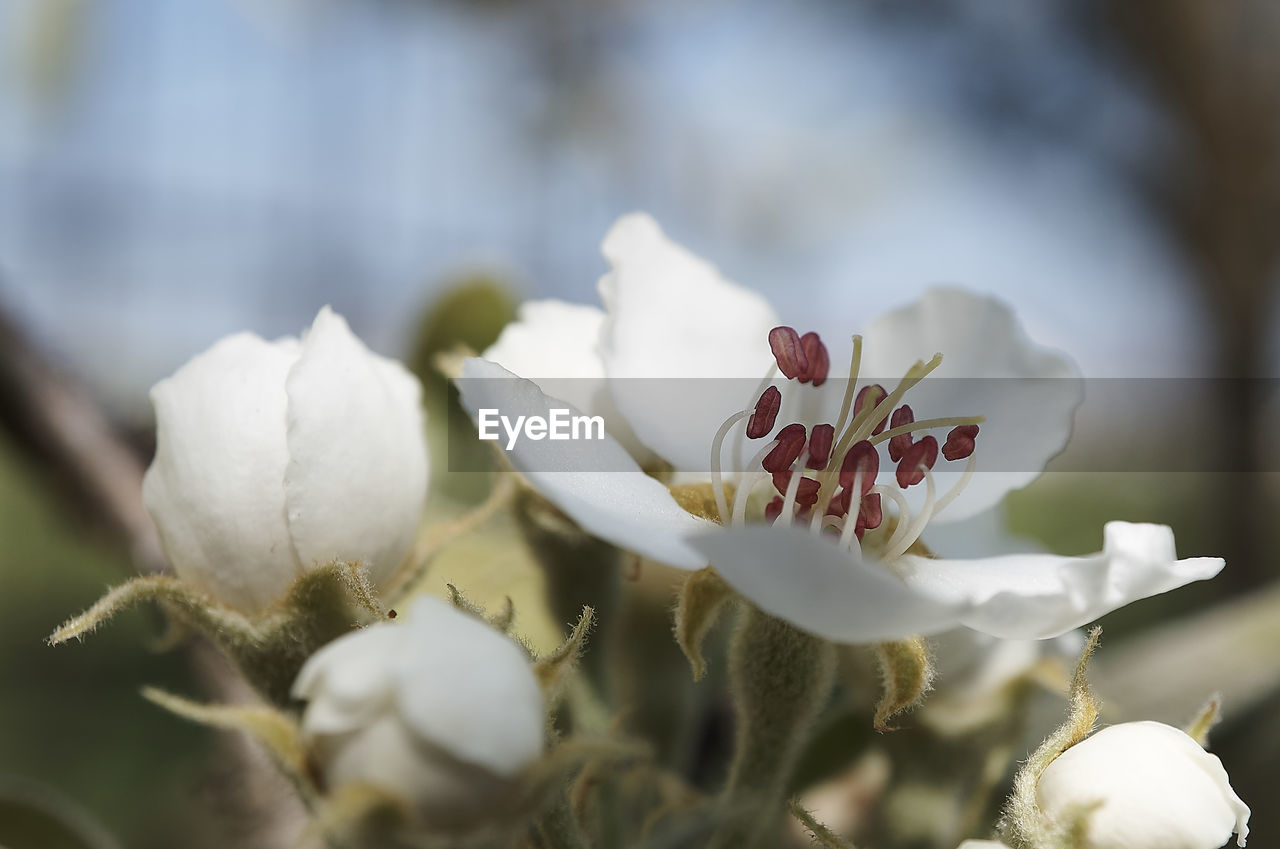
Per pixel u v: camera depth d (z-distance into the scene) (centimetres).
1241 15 30
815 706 11
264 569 11
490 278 15
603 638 12
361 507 11
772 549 9
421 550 11
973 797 12
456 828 9
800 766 13
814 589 10
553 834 10
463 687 9
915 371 11
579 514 10
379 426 11
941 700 12
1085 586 10
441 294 15
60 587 23
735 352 12
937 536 12
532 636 12
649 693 13
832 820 13
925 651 10
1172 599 24
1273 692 14
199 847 15
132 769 19
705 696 13
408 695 9
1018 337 12
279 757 10
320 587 11
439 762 9
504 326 15
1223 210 30
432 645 9
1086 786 10
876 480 12
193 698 14
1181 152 31
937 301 12
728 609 12
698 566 10
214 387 11
